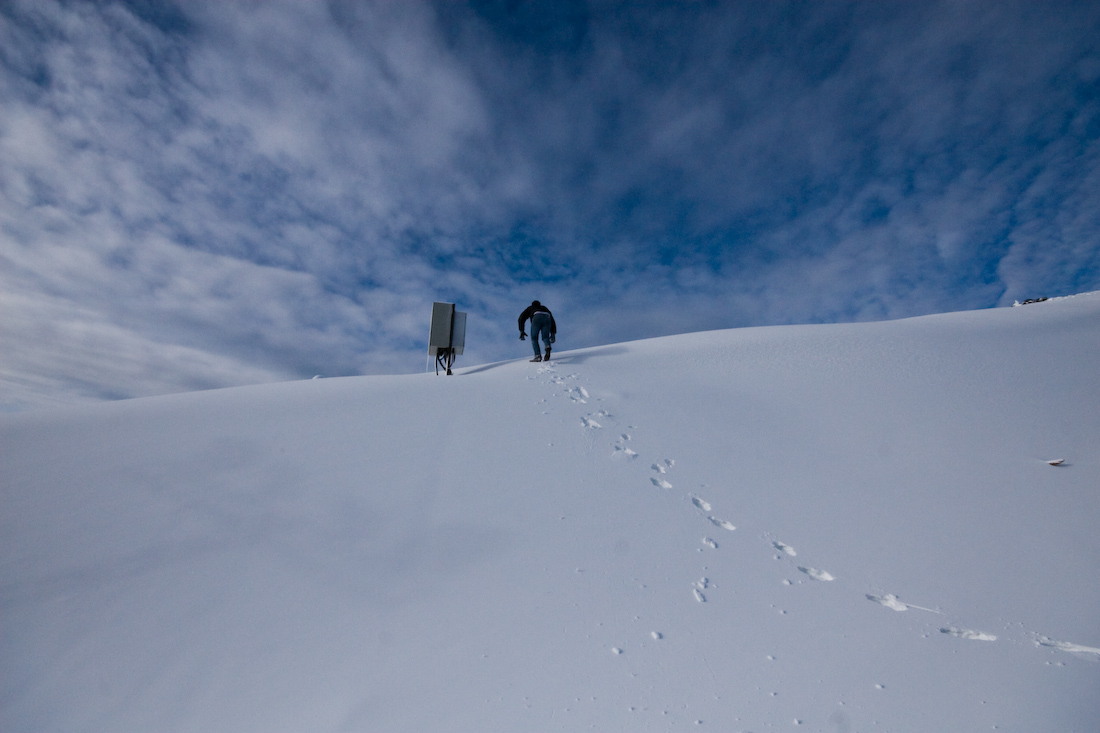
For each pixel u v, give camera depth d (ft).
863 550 12.31
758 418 20.70
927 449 17.89
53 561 10.02
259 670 7.83
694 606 10.05
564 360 30.76
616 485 15.25
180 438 16.63
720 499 14.66
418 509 13.21
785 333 35.32
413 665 8.12
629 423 20.04
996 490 15.16
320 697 7.38
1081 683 7.95
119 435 16.81
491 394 23.22
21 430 17.21
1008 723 7.10
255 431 17.51
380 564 10.84
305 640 8.53
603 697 7.56
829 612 10.00
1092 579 11.10
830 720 7.19
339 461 15.52
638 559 11.66
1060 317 36.32
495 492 14.39
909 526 13.37
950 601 10.43
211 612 8.99
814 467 16.67
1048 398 21.63
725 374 26.71
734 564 11.62
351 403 21.22
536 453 17.16
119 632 8.38
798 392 23.59
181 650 8.11
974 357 27.17
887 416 20.66
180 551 10.61
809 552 12.21
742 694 7.72
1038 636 9.33
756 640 9.09
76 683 7.36
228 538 11.19
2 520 11.35
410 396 22.59
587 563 11.39
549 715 7.17
